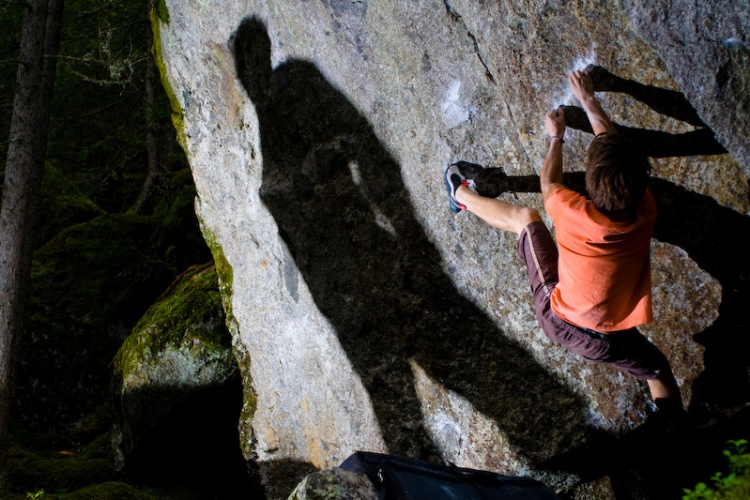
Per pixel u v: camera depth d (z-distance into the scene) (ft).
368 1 14.60
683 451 13.38
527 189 13.33
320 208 17.42
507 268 14.07
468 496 11.62
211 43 19.04
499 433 14.80
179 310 24.93
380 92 15.28
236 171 20.08
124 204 42.06
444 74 13.92
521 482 12.66
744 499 9.43
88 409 30.83
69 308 31.91
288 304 19.36
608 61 11.51
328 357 18.25
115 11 37.91
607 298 10.36
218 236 22.03
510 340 14.44
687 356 12.51
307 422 19.86
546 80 12.28
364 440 17.62
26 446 28.73
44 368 30.42
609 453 13.97
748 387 12.59
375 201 16.05
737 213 11.35
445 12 13.43
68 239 34.37
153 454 25.76
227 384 24.34
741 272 11.75
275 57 17.51
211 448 26.35
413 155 14.99
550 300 11.14
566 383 13.88
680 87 10.68
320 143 17.01
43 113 25.54
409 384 16.33
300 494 11.62
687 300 12.29
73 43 37.60
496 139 13.55
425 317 15.69
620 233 9.99
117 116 41.32
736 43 9.96
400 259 15.88
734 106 10.29
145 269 33.71
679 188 11.69
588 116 11.52
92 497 23.82
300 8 16.03
